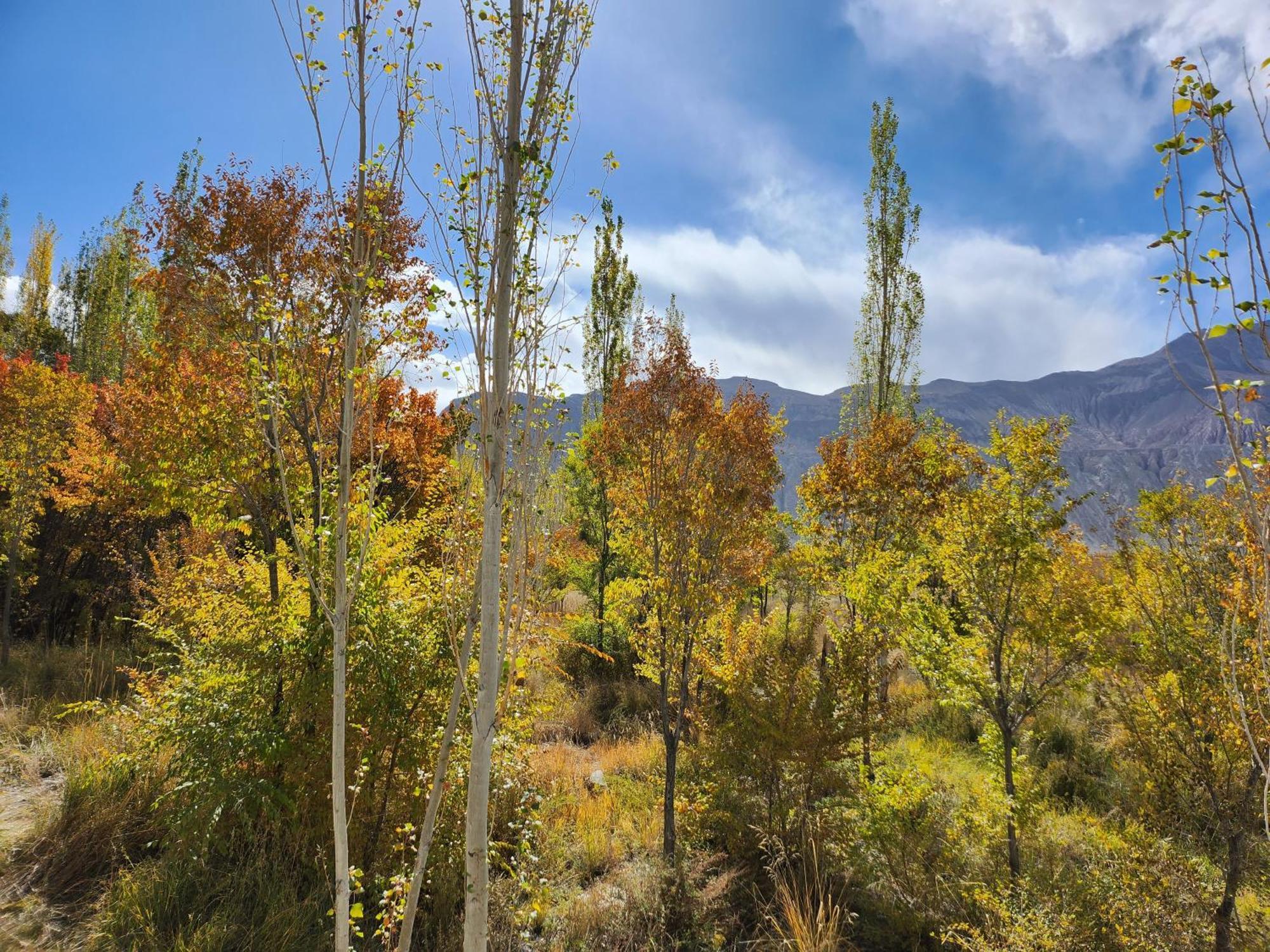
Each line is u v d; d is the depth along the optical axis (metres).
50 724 7.30
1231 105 1.98
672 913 5.71
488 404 2.80
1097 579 6.48
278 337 3.53
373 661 5.18
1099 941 5.18
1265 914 5.29
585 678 13.09
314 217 6.75
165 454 6.77
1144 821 6.51
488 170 2.86
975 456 7.09
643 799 8.05
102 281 25.00
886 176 14.46
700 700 8.52
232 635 5.56
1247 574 3.49
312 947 4.43
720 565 7.31
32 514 10.71
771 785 6.83
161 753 6.08
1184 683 5.61
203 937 4.20
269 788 4.91
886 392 14.38
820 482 10.79
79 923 4.34
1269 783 2.04
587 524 14.16
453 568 5.04
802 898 6.01
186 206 6.93
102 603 12.55
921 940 5.78
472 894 2.61
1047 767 9.37
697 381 7.27
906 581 7.64
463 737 5.22
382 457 3.22
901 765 9.46
